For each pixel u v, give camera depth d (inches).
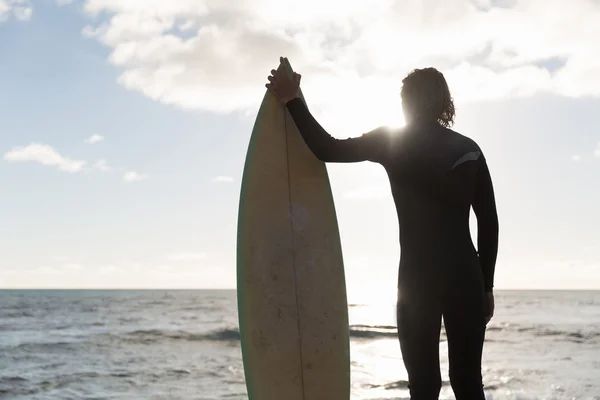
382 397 550.0
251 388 100.7
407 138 83.8
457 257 80.1
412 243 82.0
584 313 1994.3
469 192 82.5
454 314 79.6
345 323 104.9
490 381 634.8
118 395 555.5
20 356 823.7
